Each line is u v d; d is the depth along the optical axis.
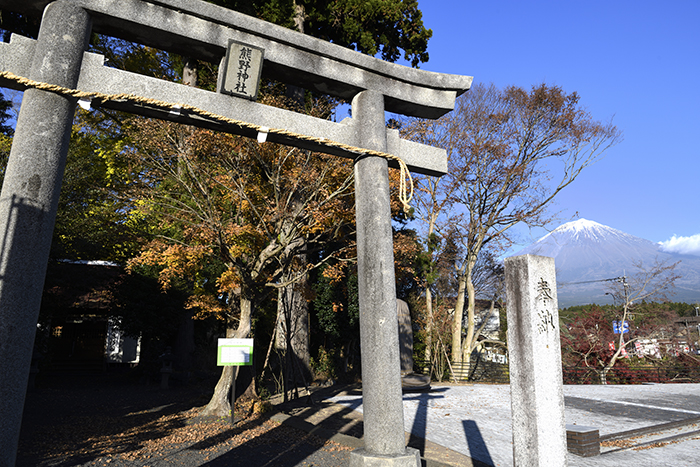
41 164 3.80
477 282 26.41
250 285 10.67
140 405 12.40
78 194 13.76
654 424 9.74
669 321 24.47
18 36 4.04
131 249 17.53
